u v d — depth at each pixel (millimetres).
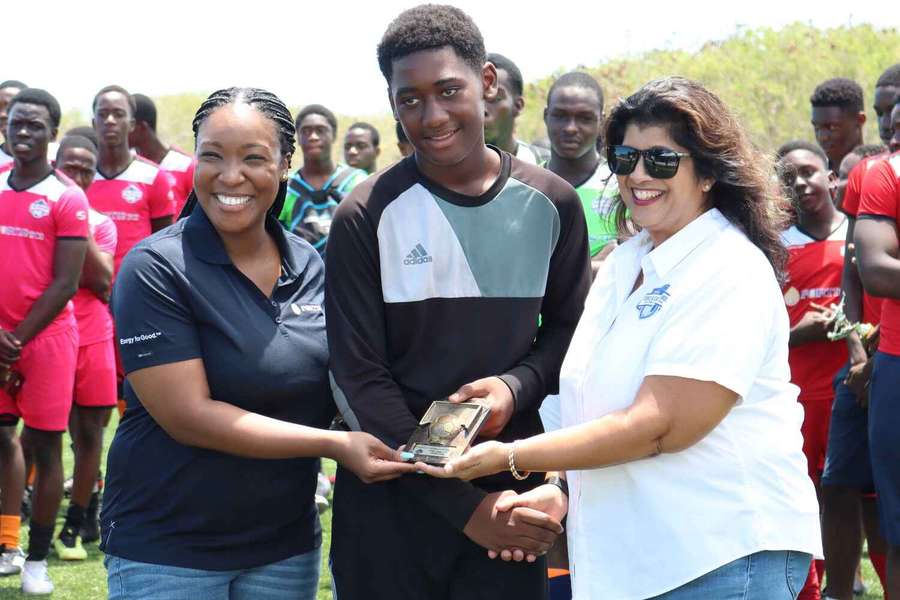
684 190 2951
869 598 5812
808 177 5816
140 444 3244
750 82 15906
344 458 3182
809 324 5633
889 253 4516
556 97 5609
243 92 3260
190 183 8820
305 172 8008
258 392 3227
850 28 16703
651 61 16547
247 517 3246
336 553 3520
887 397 4492
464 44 3242
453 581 3451
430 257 3326
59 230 6102
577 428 2867
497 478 3412
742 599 2805
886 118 6523
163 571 3174
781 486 2885
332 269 3355
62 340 6062
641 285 3033
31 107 6129
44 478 5930
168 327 3145
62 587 5984
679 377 2789
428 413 3174
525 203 3396
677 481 2854
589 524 2994
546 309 3543
